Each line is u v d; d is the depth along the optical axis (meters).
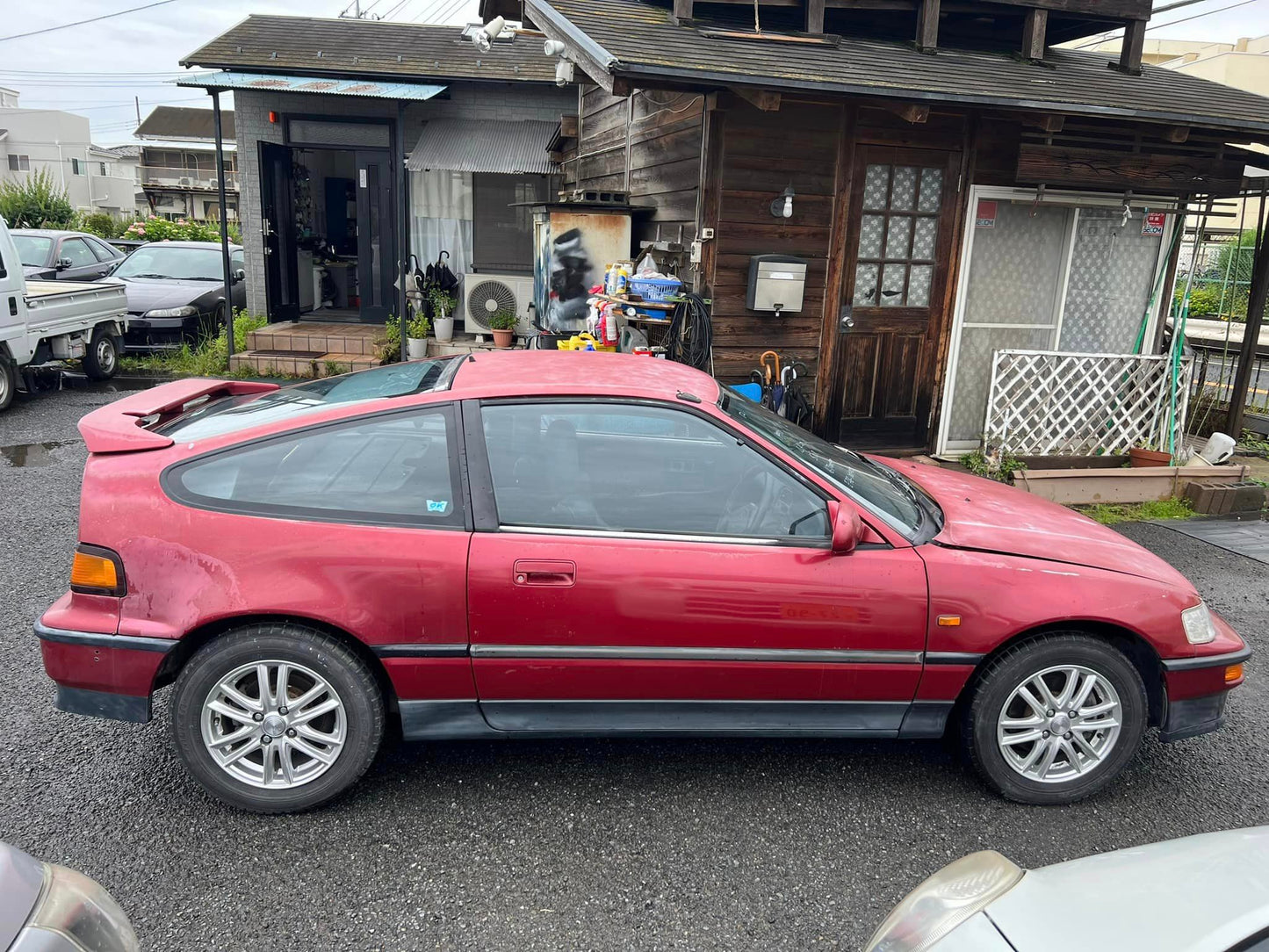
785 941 2.55
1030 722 3.20
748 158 6.76
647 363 3.74
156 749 3.44
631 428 3.12
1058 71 7.80
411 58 11.72
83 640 2.87
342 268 13.73
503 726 3.11
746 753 3.57
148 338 11.59
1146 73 8.75
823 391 7.41
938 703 3.18
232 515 2.89
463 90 12.02
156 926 2.51
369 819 3.04
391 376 3.55
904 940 1.79
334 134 11.99
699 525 3.08
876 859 2.92
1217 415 9.34
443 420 3.04
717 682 3.08
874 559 3.07
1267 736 3.85
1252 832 1.94
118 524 2.88
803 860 2.91
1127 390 8.20
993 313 7.93
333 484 2.98
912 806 3.23
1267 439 9.64
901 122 7.03
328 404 3.21
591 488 3.07
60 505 6.21
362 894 2.68
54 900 1.67
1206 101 7.53
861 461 3.82
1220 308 19.19
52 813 3.01
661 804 3.19
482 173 12.14
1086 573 3.17
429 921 2.57
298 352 10.95
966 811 3.21
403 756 3.46
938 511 3.50
